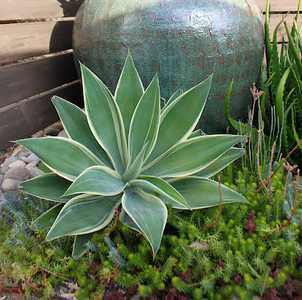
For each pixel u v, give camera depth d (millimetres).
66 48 1428
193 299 661
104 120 799
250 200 803
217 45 1006
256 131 1004
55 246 770
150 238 640
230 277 668
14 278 717
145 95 776
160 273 668
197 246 690
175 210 785
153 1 1010
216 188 763
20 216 820
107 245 737
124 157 812
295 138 965
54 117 1421
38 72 1311
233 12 1033
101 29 1059
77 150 764
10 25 1190
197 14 994
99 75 1113
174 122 820
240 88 1104
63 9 1385
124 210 735
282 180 892
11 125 1242
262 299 632
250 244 679
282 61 1114
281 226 717
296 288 649
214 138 789
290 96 1084
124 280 675
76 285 698
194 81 1038
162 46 1000
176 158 797
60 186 774
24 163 1140
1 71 1177
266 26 1141
